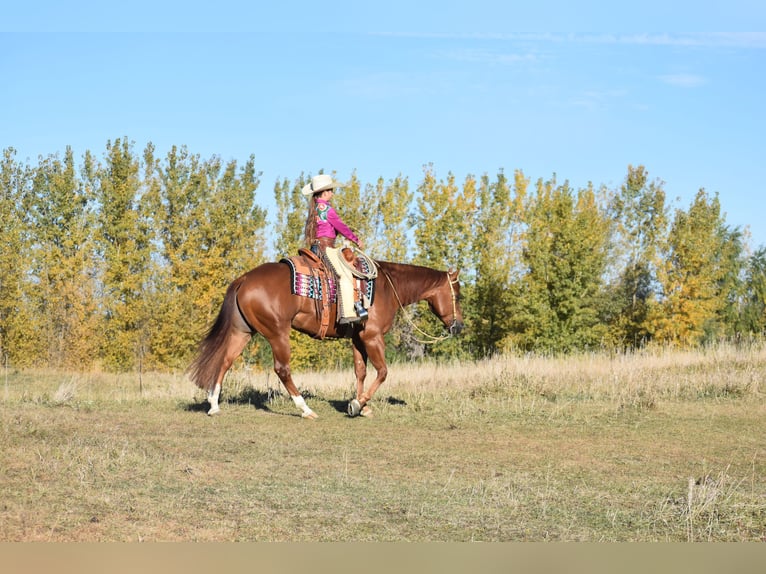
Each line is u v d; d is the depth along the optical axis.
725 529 6.16
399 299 12.13
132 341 34.47
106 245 39.94
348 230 11.78
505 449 9.38
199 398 13.54
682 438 10.21
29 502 6.37
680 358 19.22
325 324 11.50
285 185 43.44
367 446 9.44
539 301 36.47
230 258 39.78
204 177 42.09
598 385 14.83
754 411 12.35
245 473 7.77
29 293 36.75
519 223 45.81
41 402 12.71
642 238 58.53
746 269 52.94
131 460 8.00
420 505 6.69
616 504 6.90
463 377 17.08
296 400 11.49
